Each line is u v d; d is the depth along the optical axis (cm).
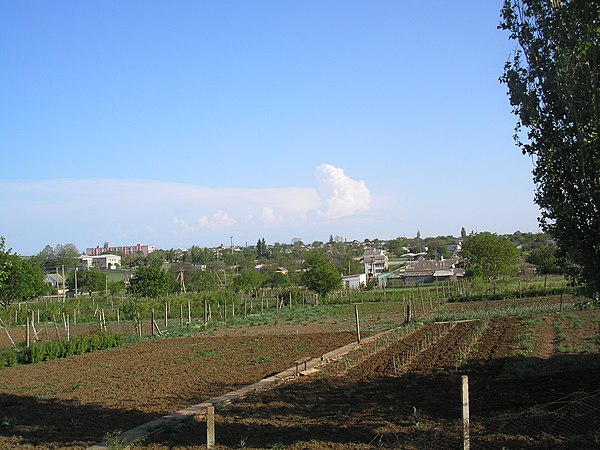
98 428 1471
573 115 1165
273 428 1361
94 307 5972
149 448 1252
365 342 3066
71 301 6500
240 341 3481
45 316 5316
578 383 1614
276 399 1725
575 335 2728
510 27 1261
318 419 1429
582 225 1206
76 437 1387
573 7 1166
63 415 1636
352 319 4753
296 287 7100
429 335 3150
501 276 7931
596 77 1162
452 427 1230
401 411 1462
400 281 10519
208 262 14325
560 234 1221
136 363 2748
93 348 3362
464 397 1024
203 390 1959
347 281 9238
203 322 5138
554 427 1185
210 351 3084
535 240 14450
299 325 4466
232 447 1208
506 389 1636
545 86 1221
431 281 10294
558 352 2291
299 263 15750
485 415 1345
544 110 1232
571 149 1196
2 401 1869
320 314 5406
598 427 1163
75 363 2847
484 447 1083
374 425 1329
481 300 5631
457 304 5450
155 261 6153
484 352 2438
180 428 1408
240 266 13525
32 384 2239
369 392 1752
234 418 1491
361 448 1151
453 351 2516
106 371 2528
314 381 2005
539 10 1216
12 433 1440
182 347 3334
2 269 2227
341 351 2755
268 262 15938
